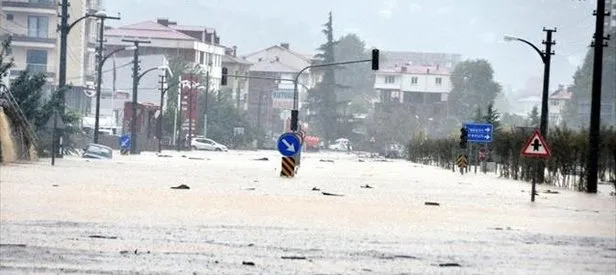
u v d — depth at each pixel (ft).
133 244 146.82
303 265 131.13
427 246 158.30
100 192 251.19
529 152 285.64
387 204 251.19
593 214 245.24
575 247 163.63
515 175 464.24
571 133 418.72
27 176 310.65
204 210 210.18
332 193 288.10
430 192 319.68
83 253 135.03
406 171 532.73
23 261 125.70
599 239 179.22
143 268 123.54
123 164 450.71
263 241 156.87
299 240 160.15
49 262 125.70
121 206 212.23
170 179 327.47
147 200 231.09
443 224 199.21
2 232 155.74
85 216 187.21
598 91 367.66
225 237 160.56
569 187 397.80
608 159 444.14
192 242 152.15
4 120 398.42
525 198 305.53
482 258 144.97
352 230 179.63
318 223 190.60
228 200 240.73
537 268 135.74
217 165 485.15
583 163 373.20
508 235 180.55
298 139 372.38
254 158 654.94
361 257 141.49
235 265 128.88
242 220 190.70
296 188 302.86
